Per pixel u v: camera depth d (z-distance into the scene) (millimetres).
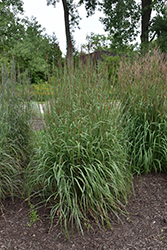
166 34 14344
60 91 3326
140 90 4305
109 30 16750
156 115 4020
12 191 3131
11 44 21422
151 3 16438
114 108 3441
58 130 3008
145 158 3877
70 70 3688
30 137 4117
